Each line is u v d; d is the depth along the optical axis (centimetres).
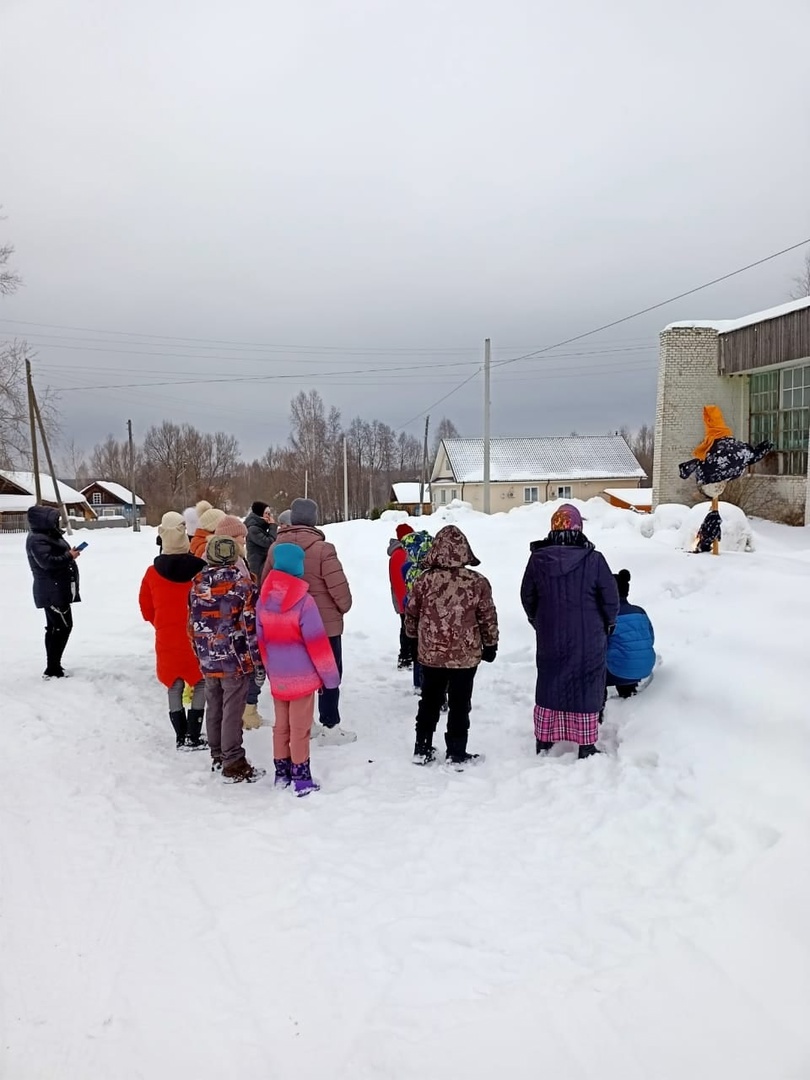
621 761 444
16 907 314
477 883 330
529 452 4503
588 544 475
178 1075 226
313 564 545
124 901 319
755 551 961
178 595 514
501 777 444
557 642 462
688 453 1945
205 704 523
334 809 409
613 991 258
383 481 7719
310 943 289
